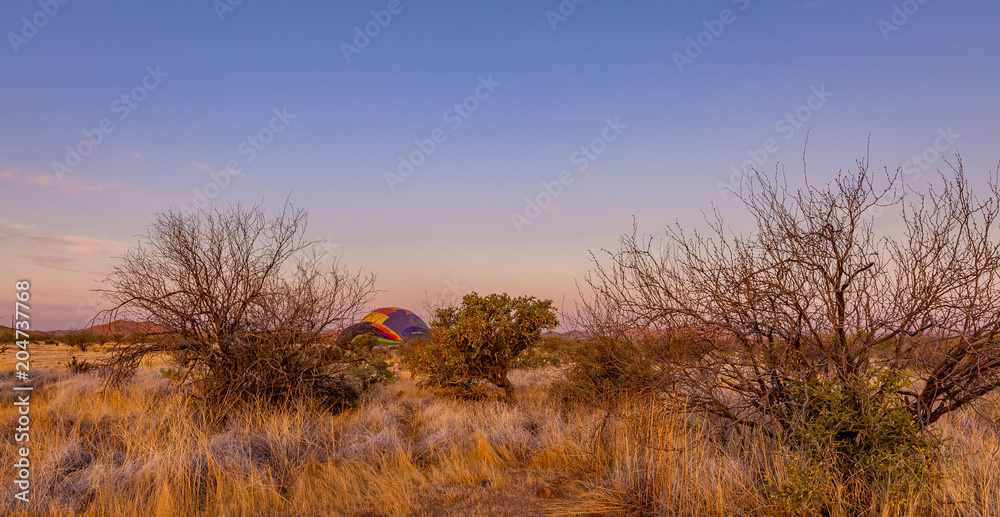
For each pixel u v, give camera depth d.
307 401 8.94
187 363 8.90
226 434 6.94
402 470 6.19
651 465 5.25
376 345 24.20
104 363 8.89
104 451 6.32
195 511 4.99
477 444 7.01
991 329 4.45
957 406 4.77
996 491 4.15
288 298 9.11
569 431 7.31
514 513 5.10
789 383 5.15
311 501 5.33
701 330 5.33
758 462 4.90
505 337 11.45
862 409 4.36
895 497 4.05
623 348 6.16
